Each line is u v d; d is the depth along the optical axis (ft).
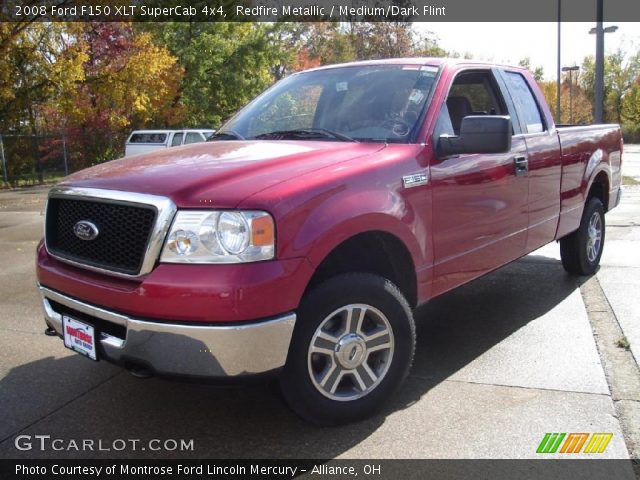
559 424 10.57
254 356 8.94
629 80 237.86
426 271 11.81
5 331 15.90
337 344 10.16
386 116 12.55
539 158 15.53
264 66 94.79
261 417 11.14
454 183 12.26
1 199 53.26
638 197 41.50
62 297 10.39
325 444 10.13
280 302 9.03
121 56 66.95
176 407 11.59
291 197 9.30
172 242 8.97
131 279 9.34
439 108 12.53
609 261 22.20
